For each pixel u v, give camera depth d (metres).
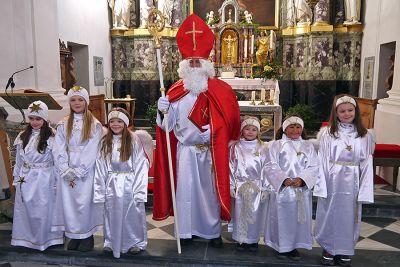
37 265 3.83
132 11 10.91
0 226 4.49
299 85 10.45
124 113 3.66
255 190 3.68
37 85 6.21
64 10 8.36
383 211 4.97
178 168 3.90
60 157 3.63
